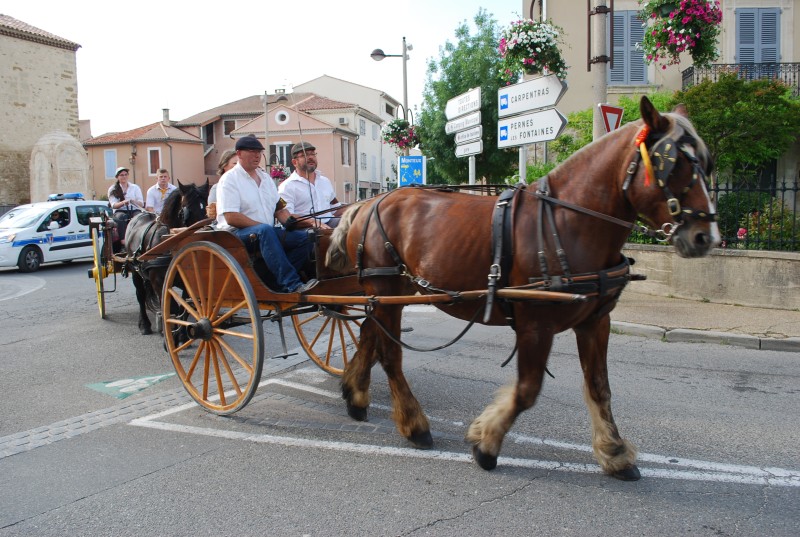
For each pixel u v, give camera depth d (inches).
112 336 336.8
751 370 247.9
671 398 213.2
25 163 1270.9
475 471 158.7
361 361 199.0
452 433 186.4
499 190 194.2
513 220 149.1
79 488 153.2
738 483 149.0
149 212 370.9
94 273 385.1
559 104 668.1
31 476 160.7
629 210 142.8
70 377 256.1
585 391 158.1
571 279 140.1
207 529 132.5
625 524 131.1
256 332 187.3
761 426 185.6
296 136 1664.6
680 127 130.5
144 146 1812.3
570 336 305.0
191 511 140.4
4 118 1230.3
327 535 129.0
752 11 662.5
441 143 936.9
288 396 224.8
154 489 151.8
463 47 904.9
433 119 952.9
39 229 675.4
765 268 345.1
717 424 187.8
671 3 317.4
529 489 147.9
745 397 213.9
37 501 146.8
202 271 206.5
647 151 133.0
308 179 278.7
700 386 227.0
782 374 242.4
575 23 657.6
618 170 140.6
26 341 326.0
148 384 243.6
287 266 206.2
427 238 163.9
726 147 523.8
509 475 155.8
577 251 142.3
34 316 400.2
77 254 714.8
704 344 292.2
